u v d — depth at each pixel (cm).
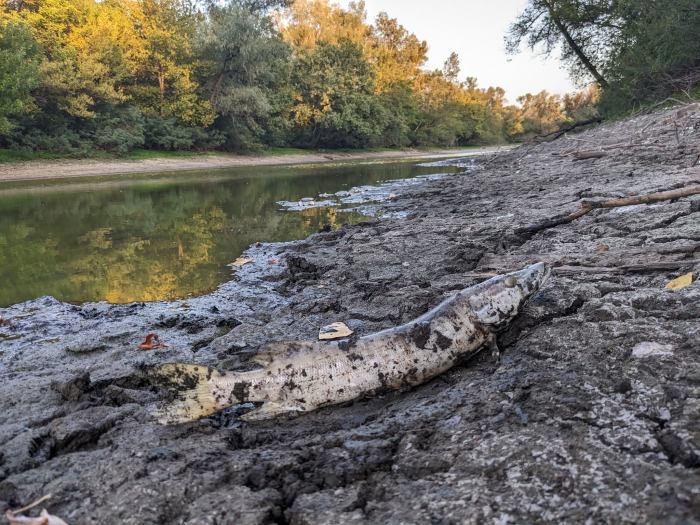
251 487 246
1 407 336
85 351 447
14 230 1055
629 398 259
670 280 434
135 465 260
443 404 296
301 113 4862
